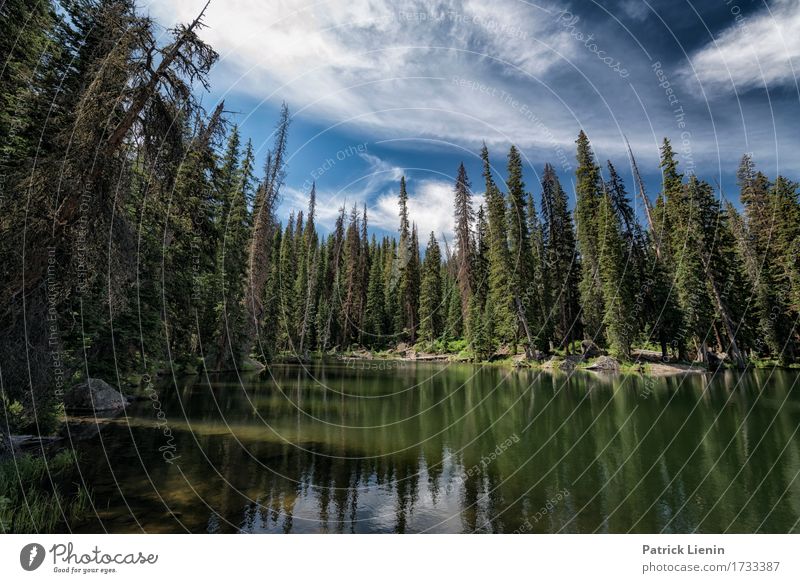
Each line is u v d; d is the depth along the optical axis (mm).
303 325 46312
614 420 13555
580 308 35094
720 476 8398
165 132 8281
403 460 9539
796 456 9508
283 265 41688
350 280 52812
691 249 28250
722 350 29938
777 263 29297
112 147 7438
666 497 7449
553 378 25359
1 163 8945
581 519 6523
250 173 26156
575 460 9547
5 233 6797
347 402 17266
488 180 36312
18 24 9383
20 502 6461
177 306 18469
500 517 6598
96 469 8258
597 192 33969
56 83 9602
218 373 25641
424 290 50406
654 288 30906
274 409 15297
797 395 16953
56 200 7027
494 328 37812
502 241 35312
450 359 41250
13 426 8594
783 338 27859
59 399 9688
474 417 14352
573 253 35188
